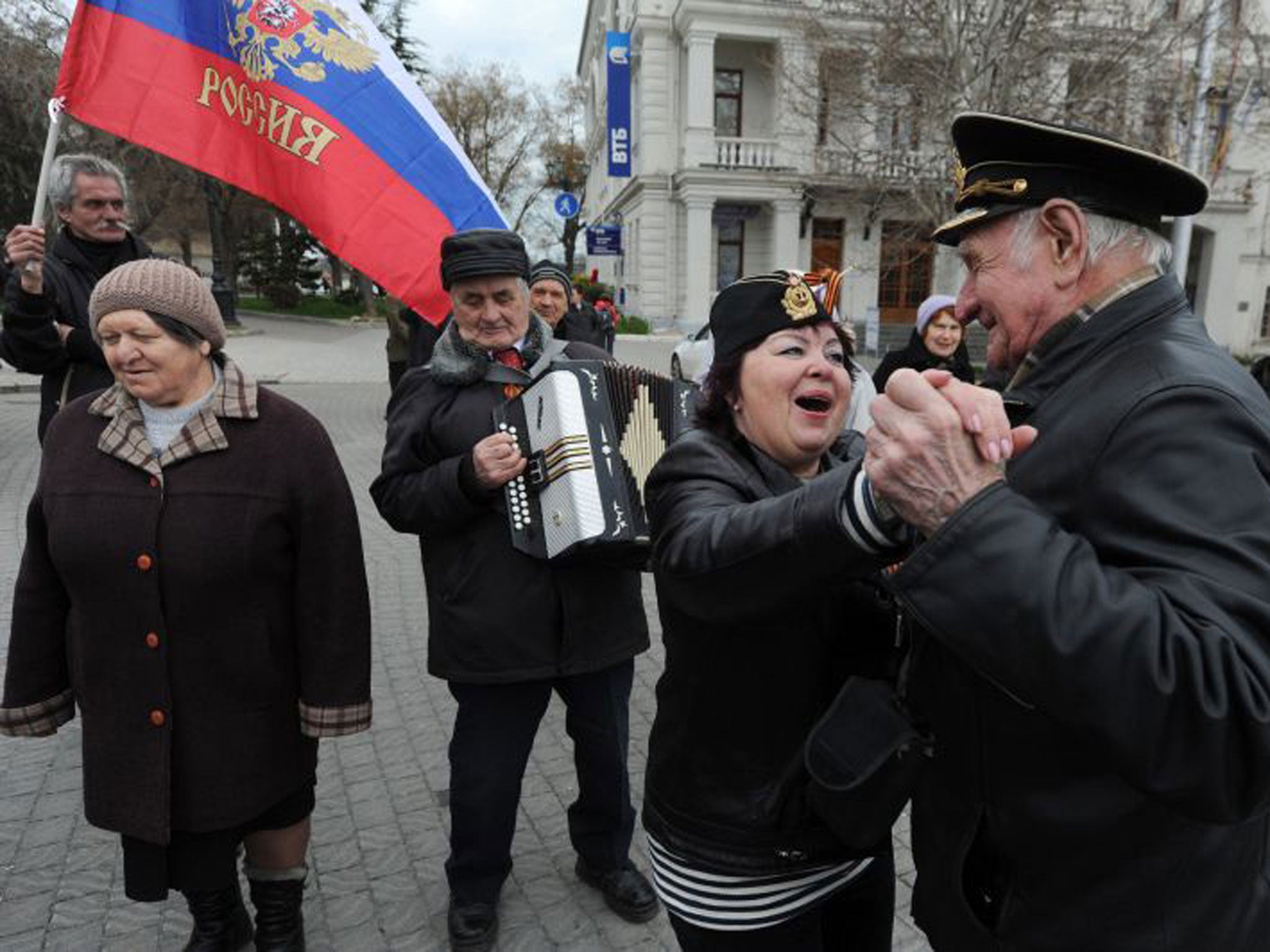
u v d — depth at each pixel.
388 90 2.77
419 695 3.81
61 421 1.89
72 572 1.79
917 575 0.87
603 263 36.72
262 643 1.91
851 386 1.38
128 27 2.63
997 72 11.80
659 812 1.45
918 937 2.36
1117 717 0.80
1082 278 1.05
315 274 33.09
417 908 2.47
